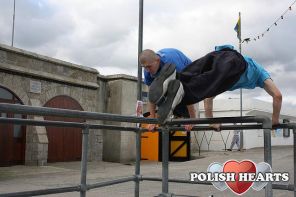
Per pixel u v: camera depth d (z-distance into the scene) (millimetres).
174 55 3979
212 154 23234
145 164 18078
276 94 3623
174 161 20062
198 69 3549
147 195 9133
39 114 2609
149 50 3811
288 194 9125
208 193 9289
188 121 3625
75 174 13180
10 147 14484
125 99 19250
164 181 4168
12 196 2879
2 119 3068
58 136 16422
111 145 18922
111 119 3172
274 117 3637
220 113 28484
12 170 13484
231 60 3430
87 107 18078
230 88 3648
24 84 14938
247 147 27672
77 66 17391
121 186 10695
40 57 15539
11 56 14438
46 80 15891
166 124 3760
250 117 3311
